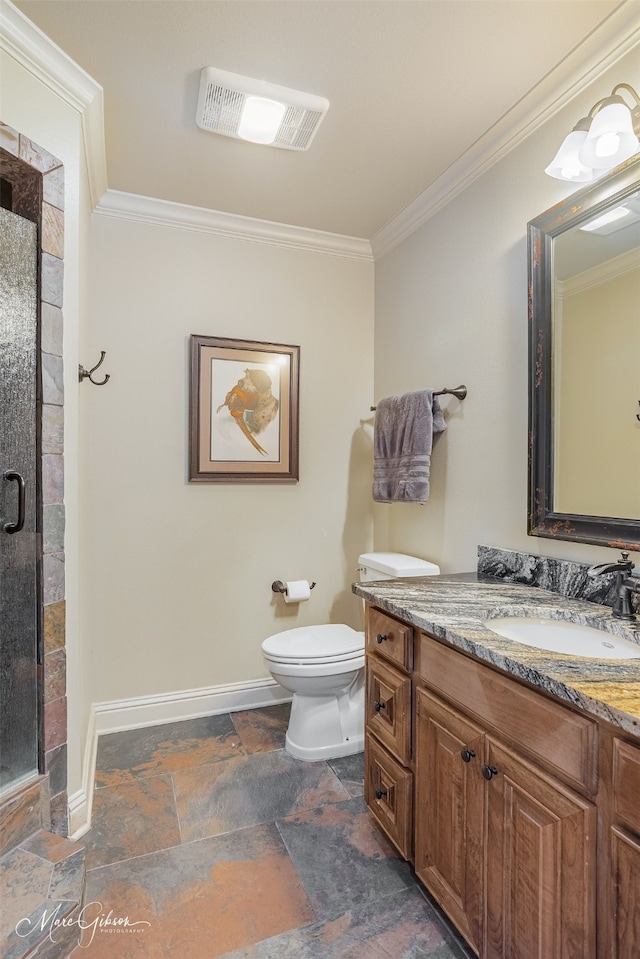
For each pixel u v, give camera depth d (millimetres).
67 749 1574
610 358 1386
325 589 2699
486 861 1098
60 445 1512
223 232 2453
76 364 1602
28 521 1440
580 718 877
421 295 2324
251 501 2541
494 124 1750
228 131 1787
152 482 2350
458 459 2057
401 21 1338
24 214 1469
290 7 1295
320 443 2684
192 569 2430
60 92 1501
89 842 1586
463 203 2027
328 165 1997
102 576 2268
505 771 1046
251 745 2178
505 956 1037
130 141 1851
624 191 1321
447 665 1253
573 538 1477
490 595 1531
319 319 2670
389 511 2617
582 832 866
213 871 1470
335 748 2088
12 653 1407
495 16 1320
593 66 1434
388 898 1381
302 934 1272
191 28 1363
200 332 2422
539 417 1596
